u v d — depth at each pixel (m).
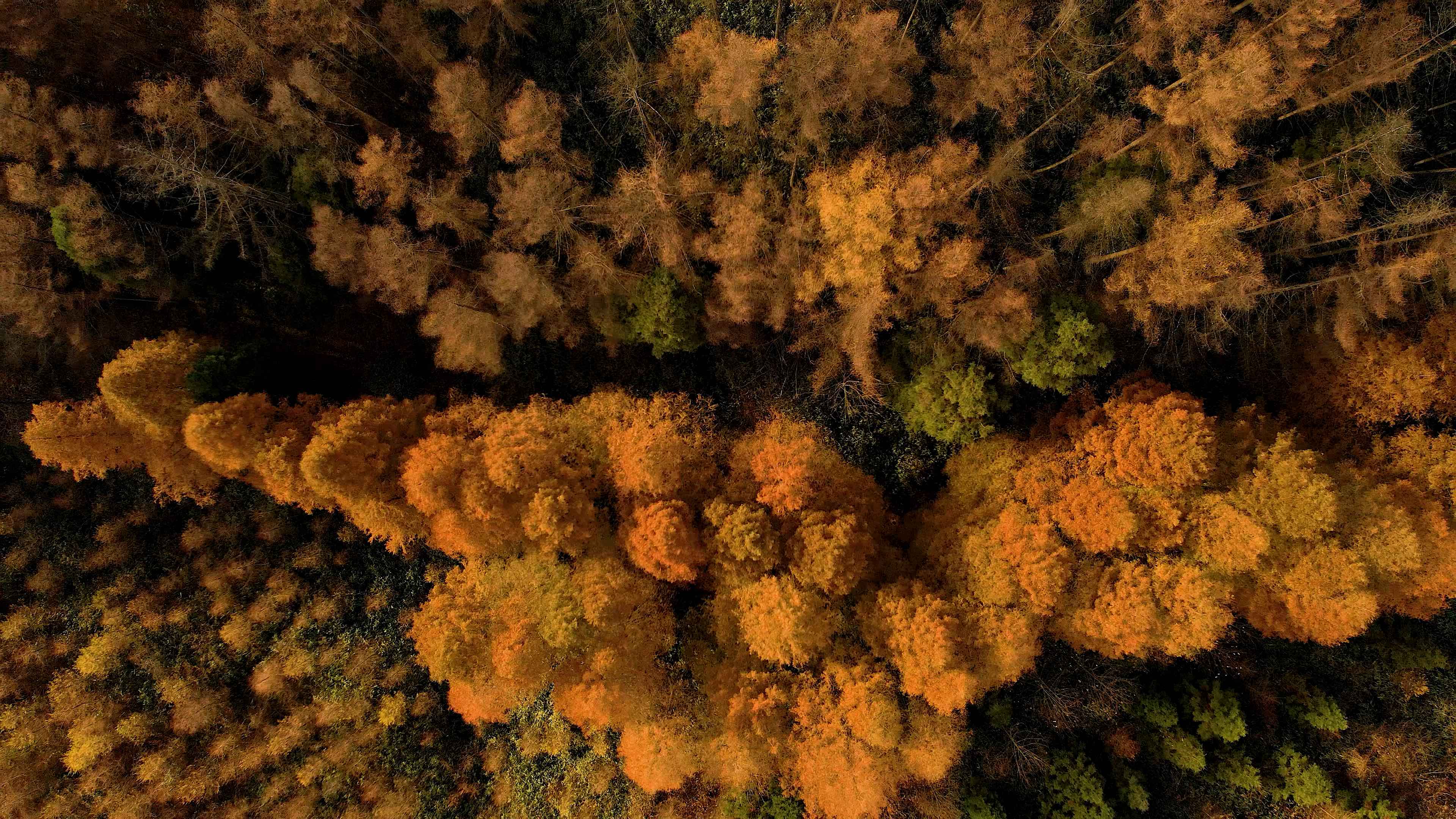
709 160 15.48
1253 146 14.16
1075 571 13.86
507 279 13.95
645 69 15.10
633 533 13.98
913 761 14.54
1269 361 14.74
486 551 14.99
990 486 15.02
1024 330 13.03
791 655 13.93
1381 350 13.59
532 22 15.12
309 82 13.41
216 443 13.66
